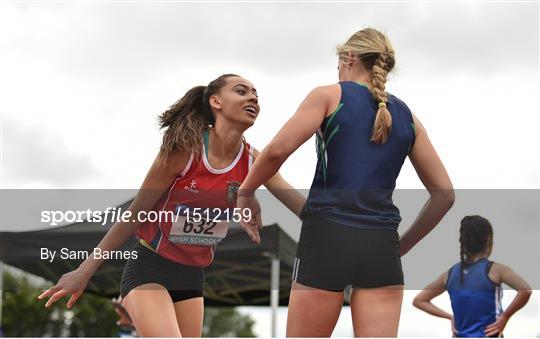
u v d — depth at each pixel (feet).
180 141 10.99
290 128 9.15
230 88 11.23
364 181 9.27
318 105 9.25
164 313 11.11
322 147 9.41
